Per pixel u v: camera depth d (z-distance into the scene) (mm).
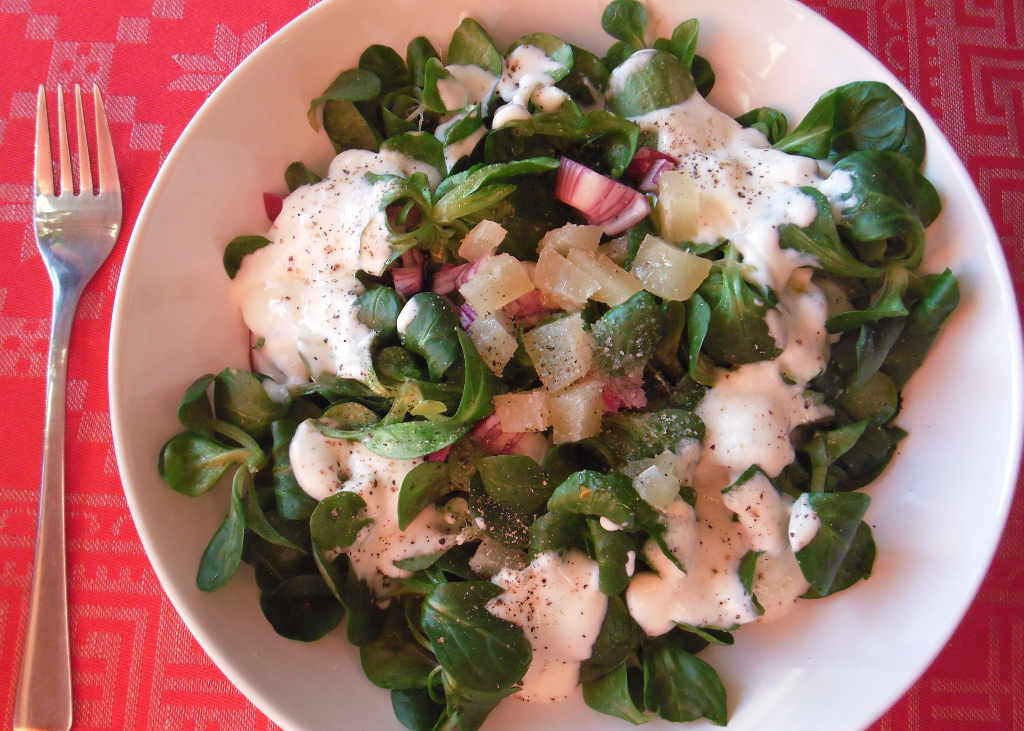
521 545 256
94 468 287
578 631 253
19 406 292
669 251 259
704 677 257
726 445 257
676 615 255
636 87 274
